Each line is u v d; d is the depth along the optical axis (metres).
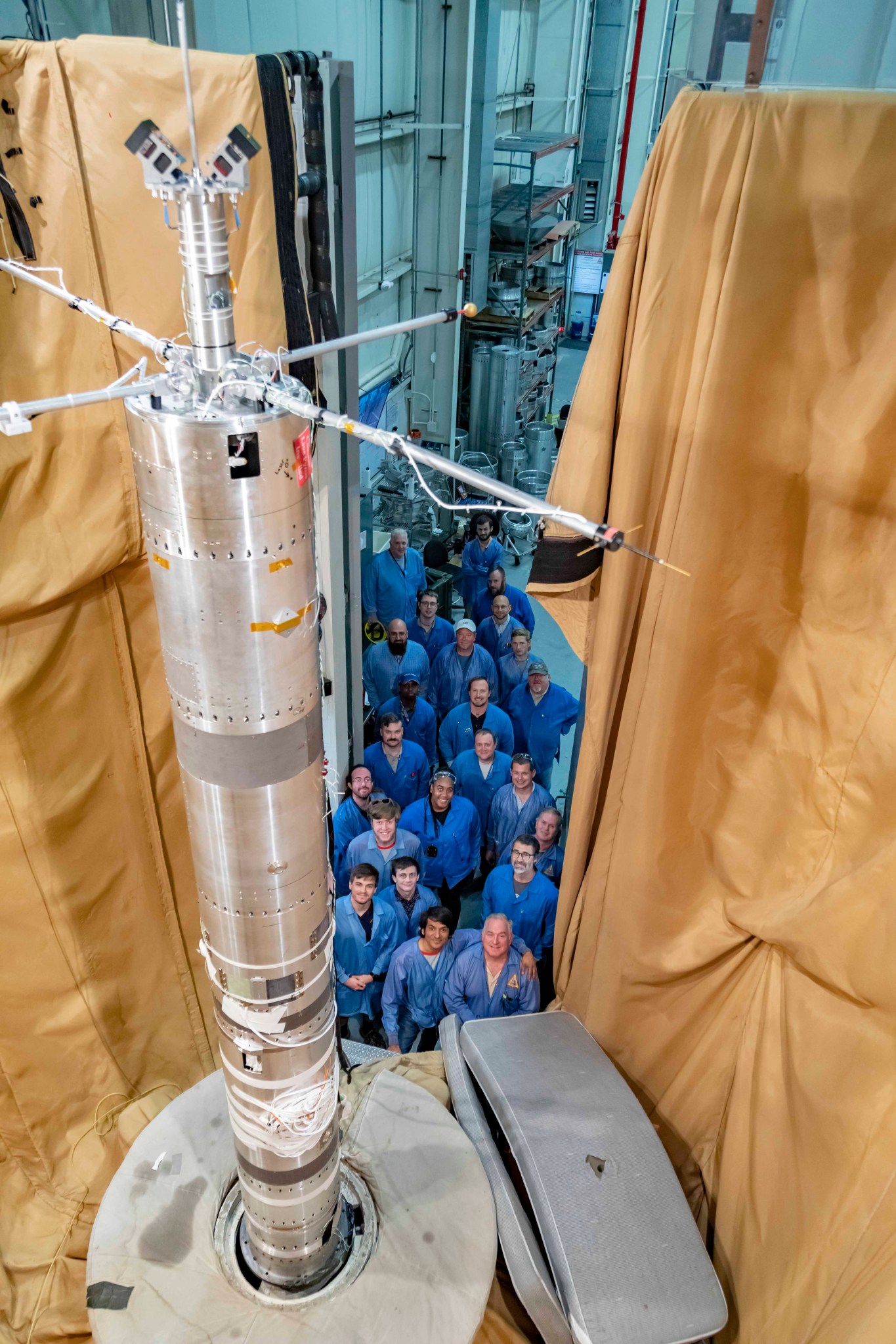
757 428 3.32
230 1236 3.82
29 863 4.03
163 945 4.79
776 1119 3.87
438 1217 3.89
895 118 2.77
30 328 3.39
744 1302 3.88
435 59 9.05
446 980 5.32
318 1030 3.32
